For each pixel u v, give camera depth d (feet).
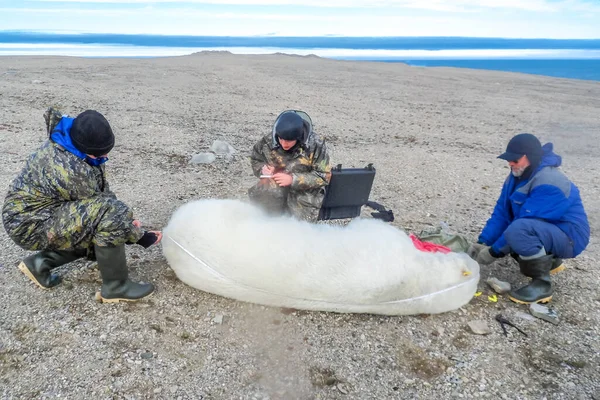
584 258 14.03
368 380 9.06
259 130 27.09
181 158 21.15
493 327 10.73
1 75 39.75
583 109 38.88
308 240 10.62
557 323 10.93
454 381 9.16
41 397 8.13
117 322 9.99
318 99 38.78
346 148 24.72
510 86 51.57
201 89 39.86
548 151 11.56
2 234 13.23
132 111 29.55
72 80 39.55
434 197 18.62
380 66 68.90
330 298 10.34
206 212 11.23
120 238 9.88
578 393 8.97
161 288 11.23
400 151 24.86
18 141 21.86
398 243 10.84
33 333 9.52
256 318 10.49
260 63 65.10
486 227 12.89
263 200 13.05
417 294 10.50
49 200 9.83
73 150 9.62
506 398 8.82
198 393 8.50
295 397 8.57
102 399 8.19
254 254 10.36
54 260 10.75
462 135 29.25
